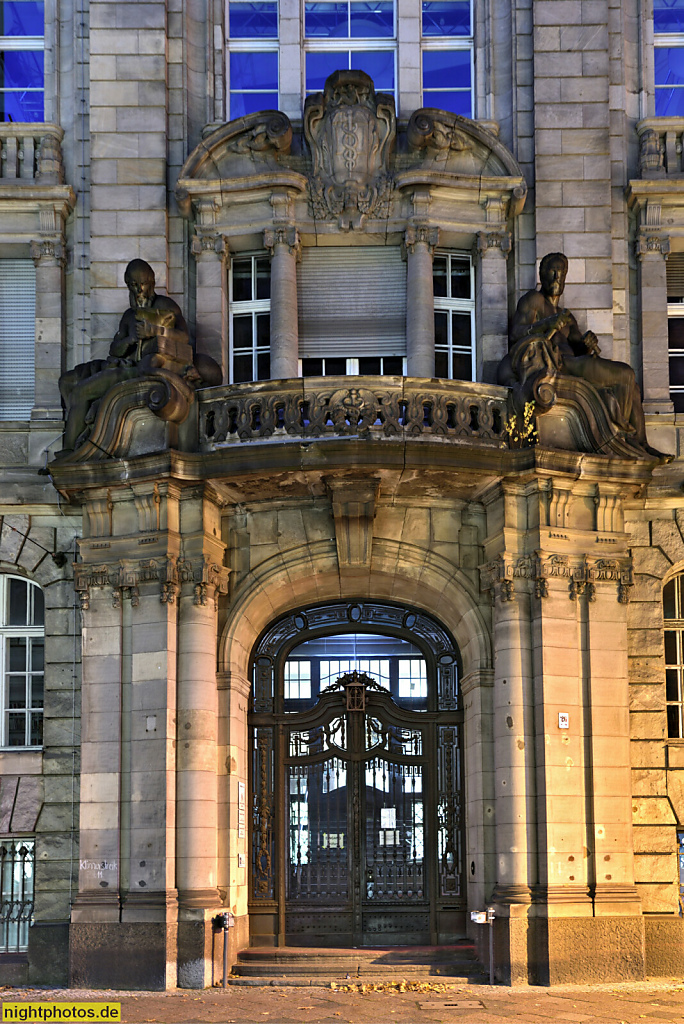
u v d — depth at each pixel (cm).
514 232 2089
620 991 1697
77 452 1891
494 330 2042
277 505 1948
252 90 2175
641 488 1928
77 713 1973
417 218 2039
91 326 2045
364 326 2081
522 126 2119
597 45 2119
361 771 2036
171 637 1847
